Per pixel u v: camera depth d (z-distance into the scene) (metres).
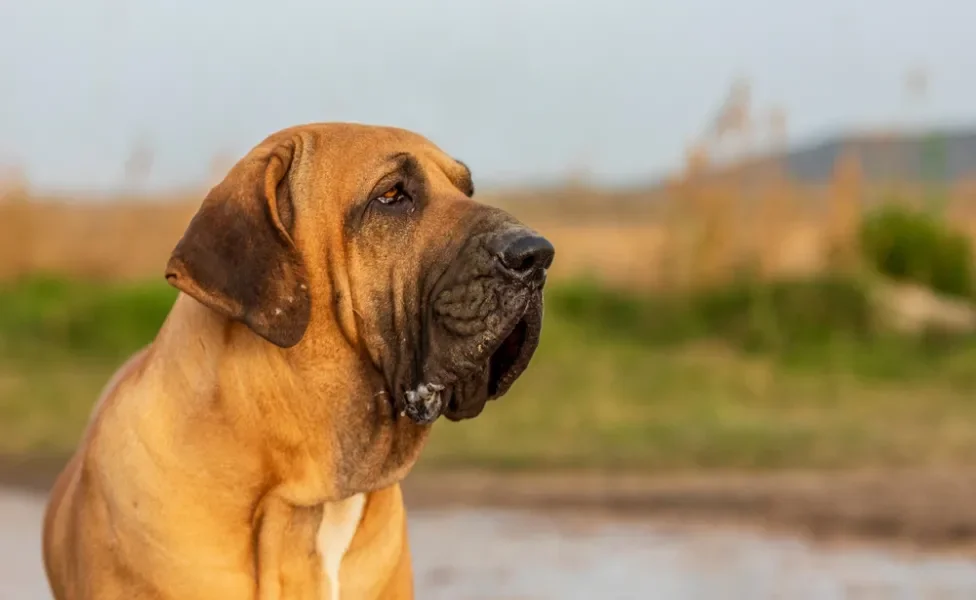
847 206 20.42
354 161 5.45
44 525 6.32
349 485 5.46
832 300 18.95
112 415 5.50
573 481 12.56
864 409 15.30
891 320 18.75
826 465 12.80
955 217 22.20
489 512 11.51
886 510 11.09
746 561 9.68
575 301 19.94
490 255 5.14
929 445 13.44
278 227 5.23
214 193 5.35
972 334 18.56
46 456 14.02
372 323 5.39
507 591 8.95
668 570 9.46
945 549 9.96
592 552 10.02
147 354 5.80
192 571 5.22
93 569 5.36
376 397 5.45
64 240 24.38
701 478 12.55
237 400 5.29
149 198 24.72
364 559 5.64
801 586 8.97
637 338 19.14
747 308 19.17
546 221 26.67
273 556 5.36
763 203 20.45
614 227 25.25
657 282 20.23
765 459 13.12
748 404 15.76
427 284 5.31
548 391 16.27
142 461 5.29
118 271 24.22
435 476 12.90
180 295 5.68
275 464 5.35
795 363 17.77
